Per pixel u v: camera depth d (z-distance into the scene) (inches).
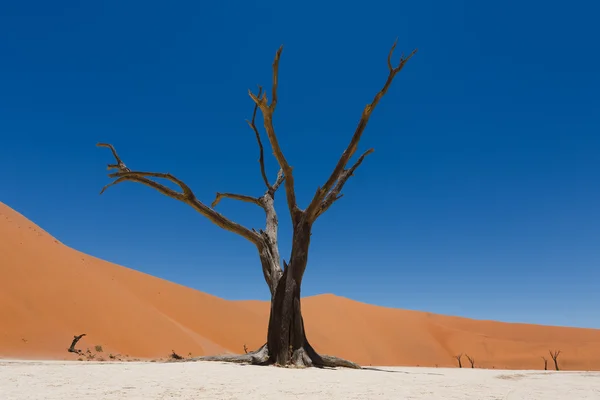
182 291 2620.6
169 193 819.4
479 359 3467.0
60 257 1887.3
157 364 646.5
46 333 1434.5
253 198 906.1
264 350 748.6
